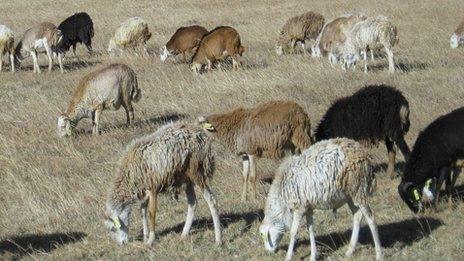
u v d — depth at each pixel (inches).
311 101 755.4
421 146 466.3
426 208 462.3
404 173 472.1
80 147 660.1
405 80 837.8
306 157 386.0
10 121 741.9
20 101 837.8
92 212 510.6
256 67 981.8
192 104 785.6
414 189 455.8
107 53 1195.3
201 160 429.7
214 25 1370.6
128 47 1147.9
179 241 443.8
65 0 1760.6
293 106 492.4
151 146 422.0
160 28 1374.3
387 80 841.5
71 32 1168.8
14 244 464.8
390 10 1393.9
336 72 908.0
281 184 393.1
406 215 461.4
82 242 459.8
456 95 742.5
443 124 464.1
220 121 497.0
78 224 491.5
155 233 463.2
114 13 1578.5
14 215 513.7
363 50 917.2
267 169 570.6
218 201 512.4
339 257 398.0
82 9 1641.2
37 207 519.2
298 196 385.7
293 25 1101.1
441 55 994.1
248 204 502.0
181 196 528.7
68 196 536.1
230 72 943.7
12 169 600.1
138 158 423.8
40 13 1594.5
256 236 446.3
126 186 430.0
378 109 513.7
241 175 560.1
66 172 592.7
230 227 462.6
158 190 429.4
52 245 460.8
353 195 381.4
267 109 492.4
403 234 431.5
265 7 1546.5
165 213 497.7
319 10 1461.6
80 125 756.6
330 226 453.7
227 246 434.6
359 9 1429.6
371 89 519.5
